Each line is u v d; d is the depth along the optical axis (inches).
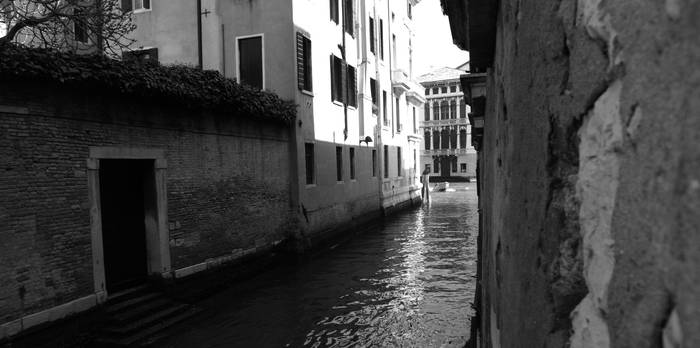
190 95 395.2
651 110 28.8
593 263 39.7
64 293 297.4
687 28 24.5
